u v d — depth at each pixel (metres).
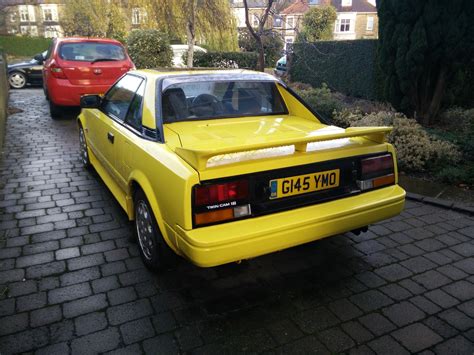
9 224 4.01
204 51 16.55
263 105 3.85
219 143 2.87
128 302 2.85
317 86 14.19
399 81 7.54
